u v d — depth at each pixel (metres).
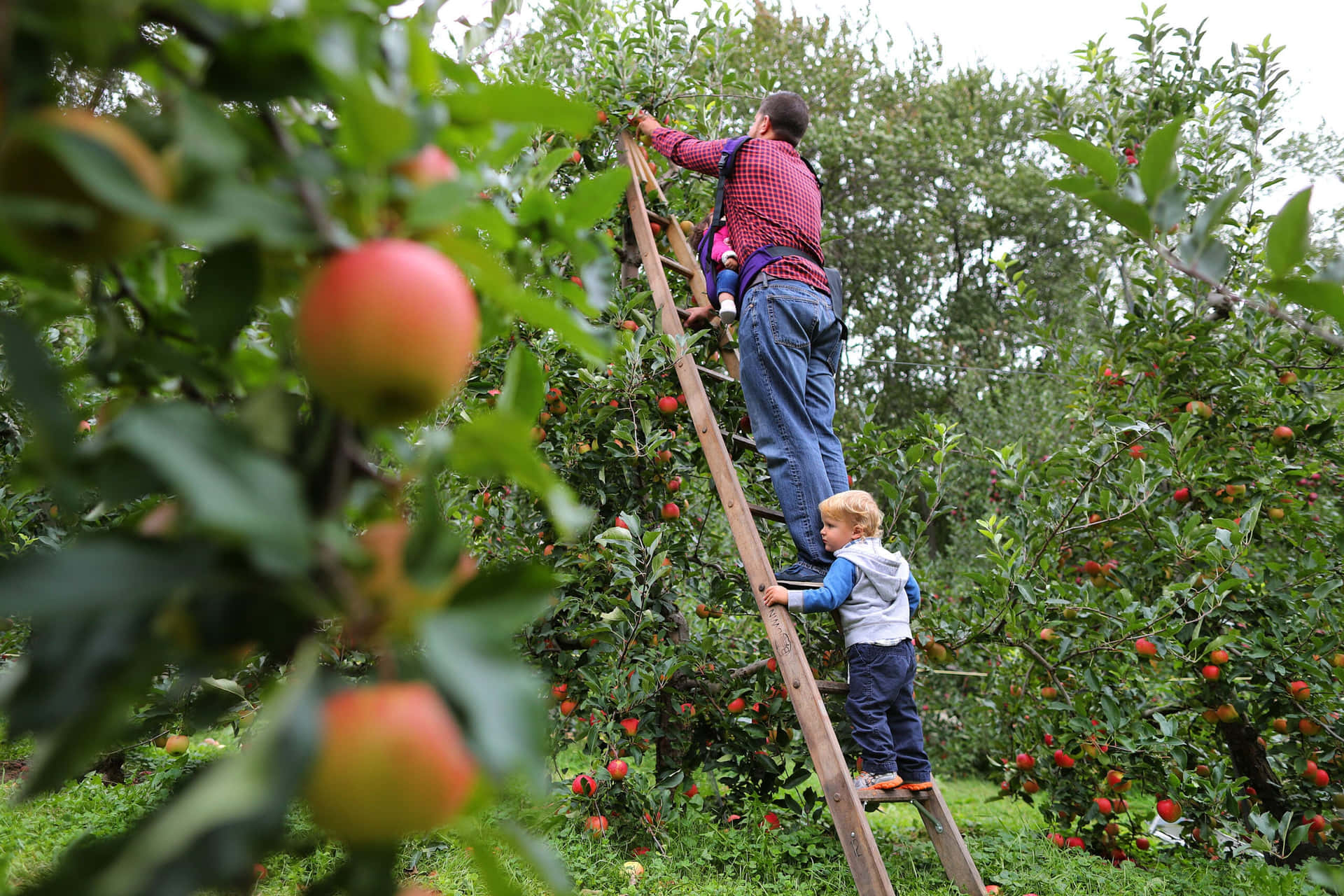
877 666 3.43
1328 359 4.97
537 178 0.76
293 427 0.50
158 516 0.45
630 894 3.23
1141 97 6.36
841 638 4.36
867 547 3.51
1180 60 6.12
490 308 0.74
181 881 0.32
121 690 0.39
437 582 0.43
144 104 0.50
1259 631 4.33
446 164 0.56
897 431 4.98
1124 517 4.73
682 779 4.20
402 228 0.51
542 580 0.45
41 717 0.37
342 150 0.58
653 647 4.51
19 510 3.22
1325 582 4.43
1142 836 4.54
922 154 19.39
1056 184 0.87
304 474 0.48
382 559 0.44
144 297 0.62
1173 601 4.36
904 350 19.91
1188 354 5.23
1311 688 4.36
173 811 0.33
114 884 0.31
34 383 0.43
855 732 3.45
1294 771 4.54
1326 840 4.26
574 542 4.42
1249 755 4.75
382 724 0.38
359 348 0.43
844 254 20.05
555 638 4.41
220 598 0.41
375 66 0.52
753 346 3.71
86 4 0.42
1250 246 5.11
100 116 0.44
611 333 0.60
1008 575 4.60
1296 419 5.00
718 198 4.00
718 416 4.74
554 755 4.27
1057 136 0.84
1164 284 5.48
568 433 4.57
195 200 0.42
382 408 0.45
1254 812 4.26
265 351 0.63
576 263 0.74
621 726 4.02
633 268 5.21
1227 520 4.18
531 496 4.50
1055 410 11.05
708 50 5.50
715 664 4.78
